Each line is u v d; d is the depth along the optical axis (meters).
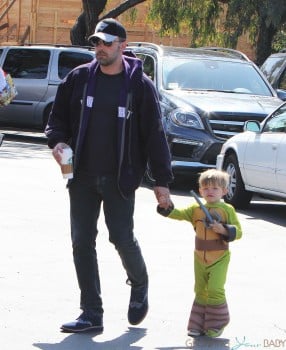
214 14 33.59
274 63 22.59
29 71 24.84
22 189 14.77
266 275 9.37
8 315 7.44
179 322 7.41
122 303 7.94
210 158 16.33
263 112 16.70
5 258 9.53
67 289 8.34
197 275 6.95
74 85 6.99
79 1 42.94
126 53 7.34
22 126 25.09
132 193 6.94
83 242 6.98
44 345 6.69
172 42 43.41
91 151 6.88
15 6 43.12
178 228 11.95
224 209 6.94
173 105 16.77
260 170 13.88
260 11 29.66
